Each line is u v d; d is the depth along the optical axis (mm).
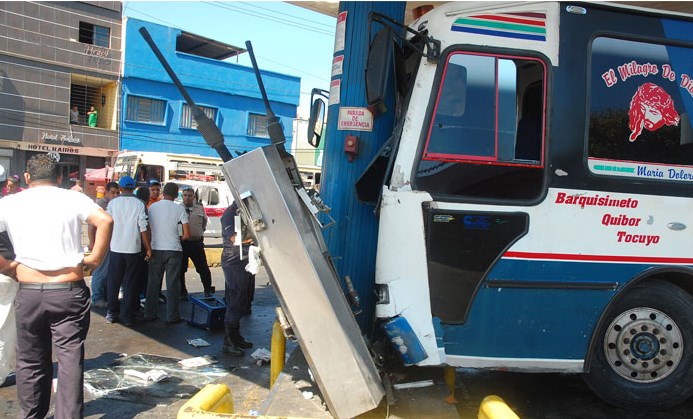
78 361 3830
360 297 4020
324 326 3061
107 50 27969
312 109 4770
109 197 9508
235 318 6023
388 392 3432
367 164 4008
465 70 3729
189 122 30594
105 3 27766
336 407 3076
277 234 3010
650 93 3975
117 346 6160
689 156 4016
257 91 32281
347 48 4035
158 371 5242
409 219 3562
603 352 4039
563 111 3807
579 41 3875
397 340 3520
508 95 3754
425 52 3682
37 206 3812
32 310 3746
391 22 3719
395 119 4066
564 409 4406
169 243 7148
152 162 20250
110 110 28766
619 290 3846
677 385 4098
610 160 3861
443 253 3611
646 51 3994
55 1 26203
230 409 2904
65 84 26906
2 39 24953
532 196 3729
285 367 4109
